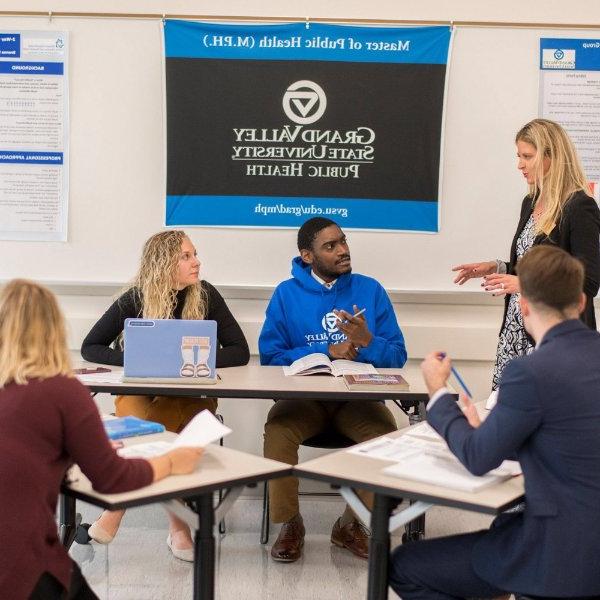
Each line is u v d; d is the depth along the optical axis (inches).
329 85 155.3
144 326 116.7
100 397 159.8
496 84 154.9
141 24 154.6
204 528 79.8
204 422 84.1
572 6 154.1
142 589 116.6
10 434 69.4
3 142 156.2
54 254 157.9
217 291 143.2
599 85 154.8
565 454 71.5
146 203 157.2
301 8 154.7
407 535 126.6
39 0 154.2
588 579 70.5
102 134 156.4
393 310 146.2
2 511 68.1
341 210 157.1
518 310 122.4
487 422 74.4
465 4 154.3
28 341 71.6
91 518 143.6
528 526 72.2
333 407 137.3
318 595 116.3
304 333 142.2
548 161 121.3
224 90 155.3
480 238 157.2
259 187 156.9
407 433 95.0
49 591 69.8
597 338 75.7
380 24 154.3
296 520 130.5
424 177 156.3
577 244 118.6
